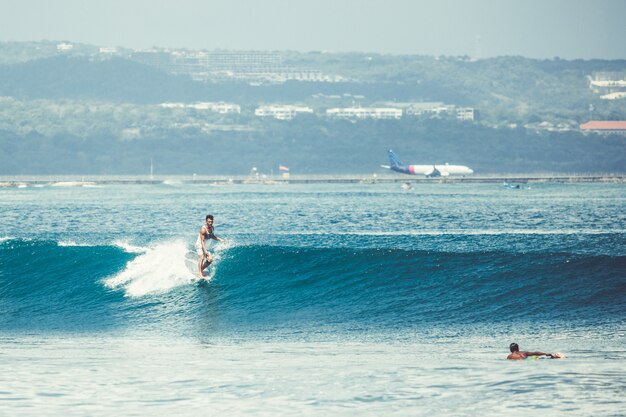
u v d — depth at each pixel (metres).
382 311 123.25
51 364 96.94
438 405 78.88
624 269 131.12
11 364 97.19
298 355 100.56
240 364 95.88
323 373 90.88
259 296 131.38
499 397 80.88
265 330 116.19
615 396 80.62
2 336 117.00
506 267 134.38
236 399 81.56
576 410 77.00
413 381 86.94
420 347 103.94
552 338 106.50
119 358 100.19
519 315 118.06
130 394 83.62
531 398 80.38
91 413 77.88
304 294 132.25
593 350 99.62
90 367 95.12
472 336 109.31
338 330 115.25
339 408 78.56
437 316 119.69
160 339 112.12
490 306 122.19
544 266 133.88
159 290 135.62
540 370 90.25
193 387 85.88
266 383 87.00
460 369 91.62
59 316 128.25
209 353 102.69
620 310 117.81
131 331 117.56
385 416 76.19
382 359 97.44
